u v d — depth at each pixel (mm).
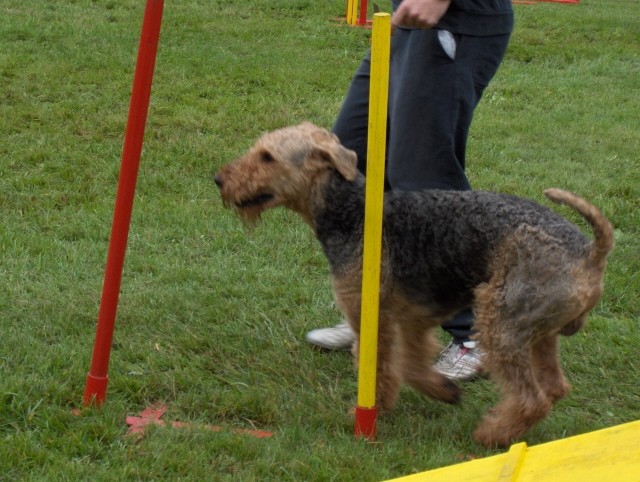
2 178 7582
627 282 6176
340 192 4270
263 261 6305
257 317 5426
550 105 11719
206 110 10000
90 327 5125
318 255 6441
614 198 8023
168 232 6652
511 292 3871
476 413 4480
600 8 19969
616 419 4582
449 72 4613
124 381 4477
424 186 4738
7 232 6402
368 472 3770
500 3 4742
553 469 3061
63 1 15180
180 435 4000
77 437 3891
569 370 5066
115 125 9164
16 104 9578
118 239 4000
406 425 4301
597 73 13883
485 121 10594
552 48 15047
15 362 4602
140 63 3791
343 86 11562
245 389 4578
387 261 4188
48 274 5812
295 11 16250
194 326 5270
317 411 4395
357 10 16266
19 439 3842
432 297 4191
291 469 3785
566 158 9352
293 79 11656
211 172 8141
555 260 3797
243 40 13727
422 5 4160
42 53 11695
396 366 4363
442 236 4078
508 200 4043
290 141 4273
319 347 5109
